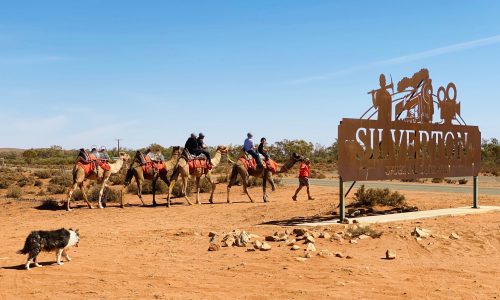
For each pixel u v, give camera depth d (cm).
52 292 885
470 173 2155
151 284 933
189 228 1778
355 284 931
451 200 2438
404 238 1384
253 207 2330
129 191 3350
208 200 2798
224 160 6397
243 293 876
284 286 917
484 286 929
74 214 2233
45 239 1056
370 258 1162
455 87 2131
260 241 1349
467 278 992
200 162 2595
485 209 2045
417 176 1962
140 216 2161
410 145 1944
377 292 884
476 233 1469
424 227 1573
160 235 1497
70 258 1159
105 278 977
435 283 950
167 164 2581
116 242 1380
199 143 2648
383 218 1769
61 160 9644
